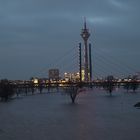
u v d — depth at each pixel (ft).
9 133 321.73
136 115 460.55
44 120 418.72
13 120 421.59
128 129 339.16
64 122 399.03
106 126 361.10
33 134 317.01
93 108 582.76
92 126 363.76
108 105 643.45
